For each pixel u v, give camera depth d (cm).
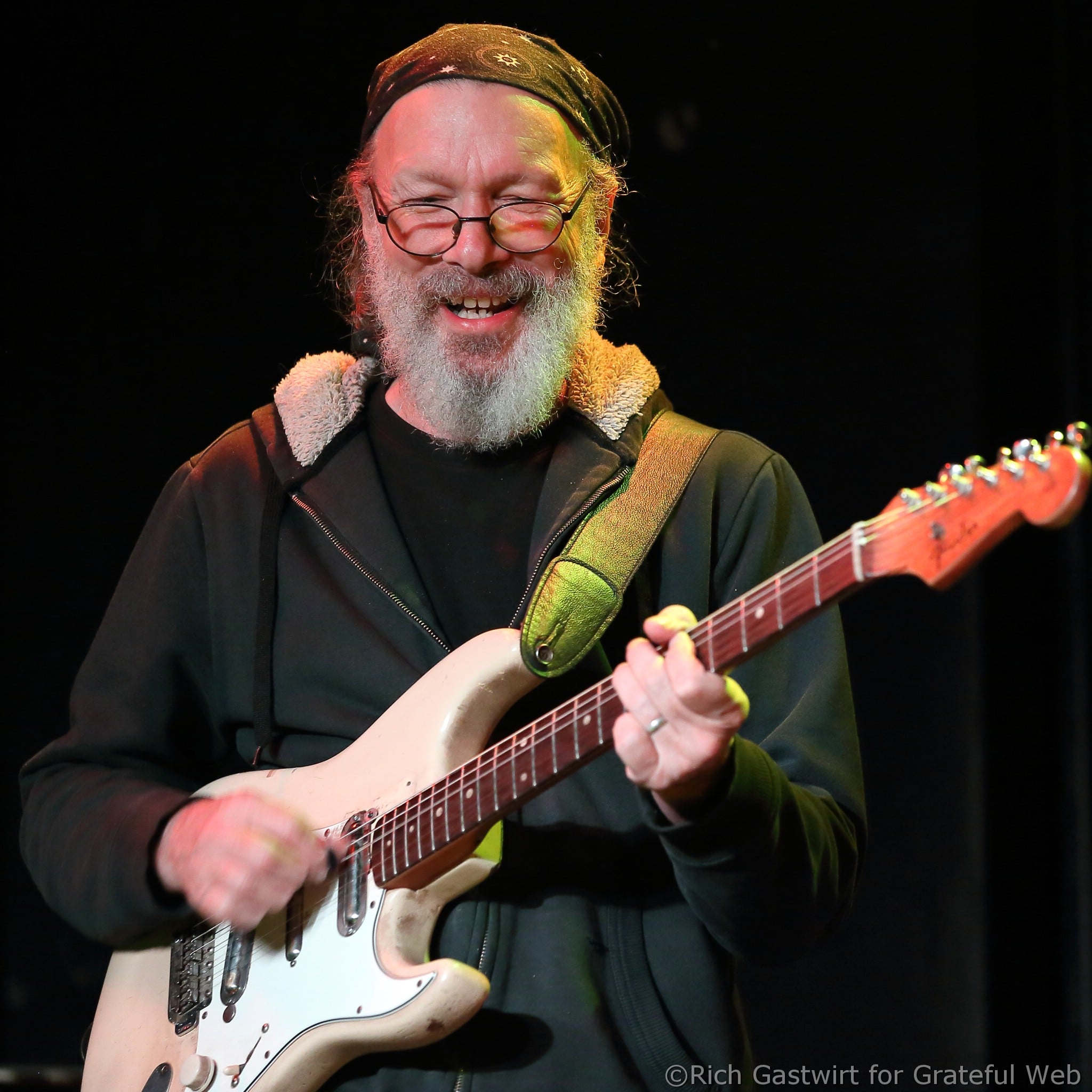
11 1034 702
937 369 657
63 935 711
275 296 711
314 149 708
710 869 297
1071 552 621
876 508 661
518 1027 324
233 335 714
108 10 717
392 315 386
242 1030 341
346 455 396
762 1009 654
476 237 369
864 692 659
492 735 353
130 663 397
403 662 366
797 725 343
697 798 290
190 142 716
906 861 646
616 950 335
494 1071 321
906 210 668
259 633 381
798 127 685
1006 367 644
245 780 369
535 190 377
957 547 238
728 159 692
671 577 366
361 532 378
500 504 385
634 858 343
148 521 419
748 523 370
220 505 400
